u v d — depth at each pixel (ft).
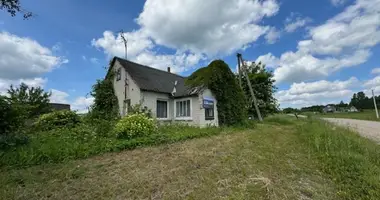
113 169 14.52
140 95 42.14
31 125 32.81
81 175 13.26
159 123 39.50
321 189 11.62
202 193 10.85
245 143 24.21
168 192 10.94
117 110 47.93
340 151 17.83
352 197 10.69
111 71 52.01
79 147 19.13
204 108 40.81
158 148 21.33
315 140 22.45
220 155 18.40
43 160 16.06
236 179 12.78
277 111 73.61
